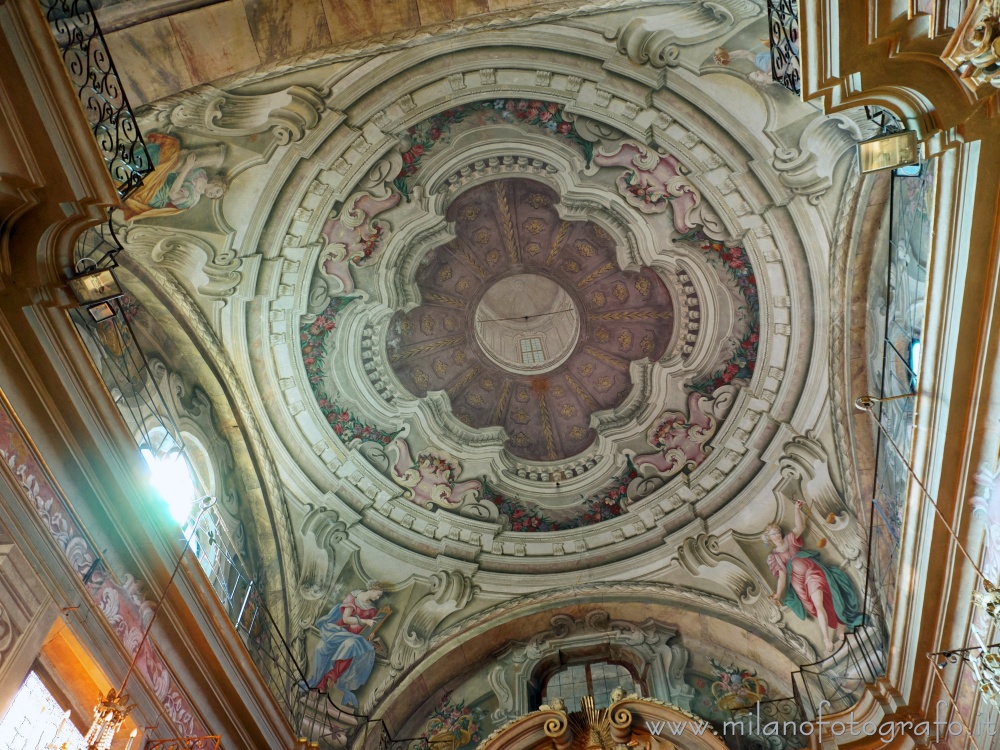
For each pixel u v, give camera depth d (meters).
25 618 8.03
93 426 8.97
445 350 16.72
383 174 13.73
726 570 14.83
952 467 8.88
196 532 12.48
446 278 16.44
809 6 7.29
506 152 14.40
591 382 16.78
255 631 13.38
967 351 8.23
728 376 14.98
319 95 12.13
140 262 12.27
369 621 14.93
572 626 15.34
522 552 15.80
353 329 15.19
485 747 12.75
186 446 13.03
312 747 11.75
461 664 15.06
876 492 12.35
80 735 8.87
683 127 12.89
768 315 14.07
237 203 12.73
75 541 8.87
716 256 14.39
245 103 11.53
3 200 7.81
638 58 12.23
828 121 11.61
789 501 14.55
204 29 9.80
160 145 11.28
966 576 9.34
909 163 7.64
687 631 15.01
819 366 13.70
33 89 7.38
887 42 7.23
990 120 7.14
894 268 11.62
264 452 14.50
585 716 13.03
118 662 9.09
